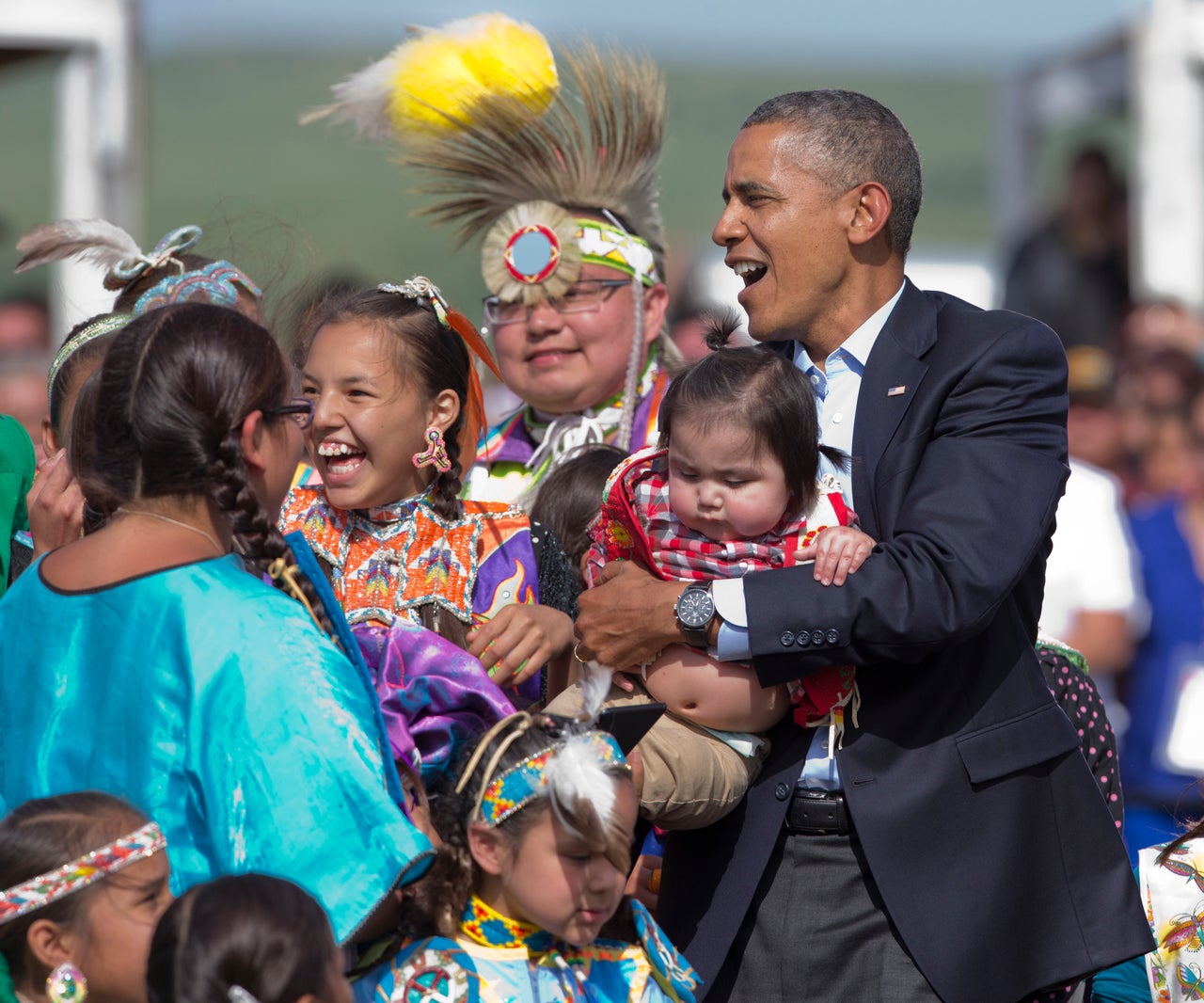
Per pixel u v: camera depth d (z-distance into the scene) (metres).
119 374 7.47
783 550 8.91
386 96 12.88
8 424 10.40
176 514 7.52
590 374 12.51
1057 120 32.22
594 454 11.33
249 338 7.57
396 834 7.02
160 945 6.49
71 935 6.88
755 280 9.62
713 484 8.80
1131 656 18.83
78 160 22.64
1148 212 26.77
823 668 8.73
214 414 7.36
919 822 8.91
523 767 7.79
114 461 7.49
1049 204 32.97
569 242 12.33
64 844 6.84
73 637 7.45
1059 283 30.33
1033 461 8.95
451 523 9.54
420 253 82.31
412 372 9.32
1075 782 9.26
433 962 7.71
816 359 9.76
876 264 9.55
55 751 7.37
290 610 7.36
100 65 22.44
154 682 7.19
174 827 7.12
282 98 158.75
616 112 13.02
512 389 12.72
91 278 21.17
